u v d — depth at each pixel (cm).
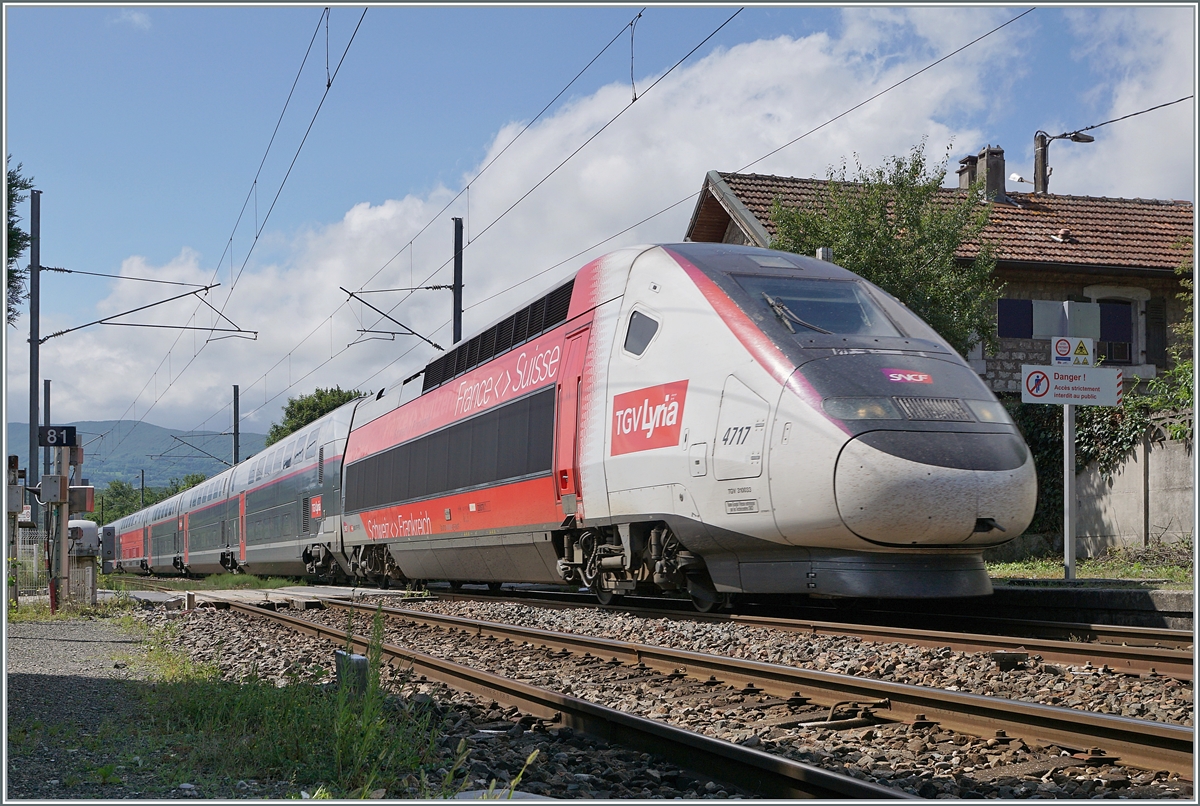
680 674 772
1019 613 1129
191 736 586
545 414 1298
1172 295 2294
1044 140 2569
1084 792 448
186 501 3781
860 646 859
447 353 1708
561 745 579
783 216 1839
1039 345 2205
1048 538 1844
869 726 593
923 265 1786
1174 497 1605
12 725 615
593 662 861
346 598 1698
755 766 465
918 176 1842
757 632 967
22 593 1903
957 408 942
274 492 2641
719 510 1004
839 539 925
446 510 1590
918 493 886
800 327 1009
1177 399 1625
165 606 1675
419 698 681
